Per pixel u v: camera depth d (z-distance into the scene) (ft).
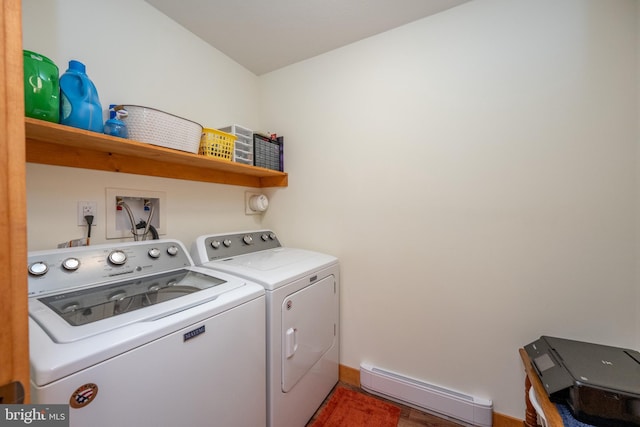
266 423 3.75
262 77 6.99
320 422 4.66
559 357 3.29
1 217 1.24
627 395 2.47
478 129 4.53
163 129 3.82
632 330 3.59
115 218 4.18
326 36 5.49
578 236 3.89
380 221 5.44
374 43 5.46
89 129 3.15
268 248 6.16
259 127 7.04
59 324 2.30
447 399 4.64
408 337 5.19
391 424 4.61
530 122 4.16
